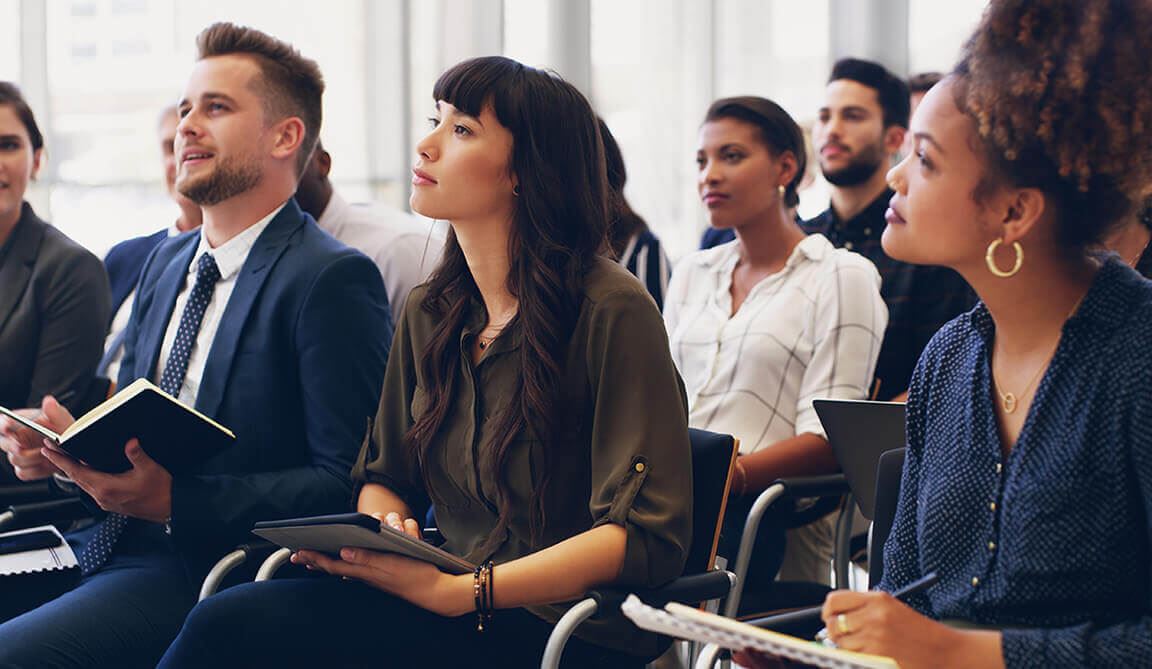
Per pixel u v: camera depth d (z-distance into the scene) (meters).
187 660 1.68
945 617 1.39
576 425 1.81
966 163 1.33
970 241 1.35
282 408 2.26
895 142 3.58
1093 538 1.27
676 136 4.81
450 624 1.76
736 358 2.84
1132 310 1.28
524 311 1.82
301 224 2.40
